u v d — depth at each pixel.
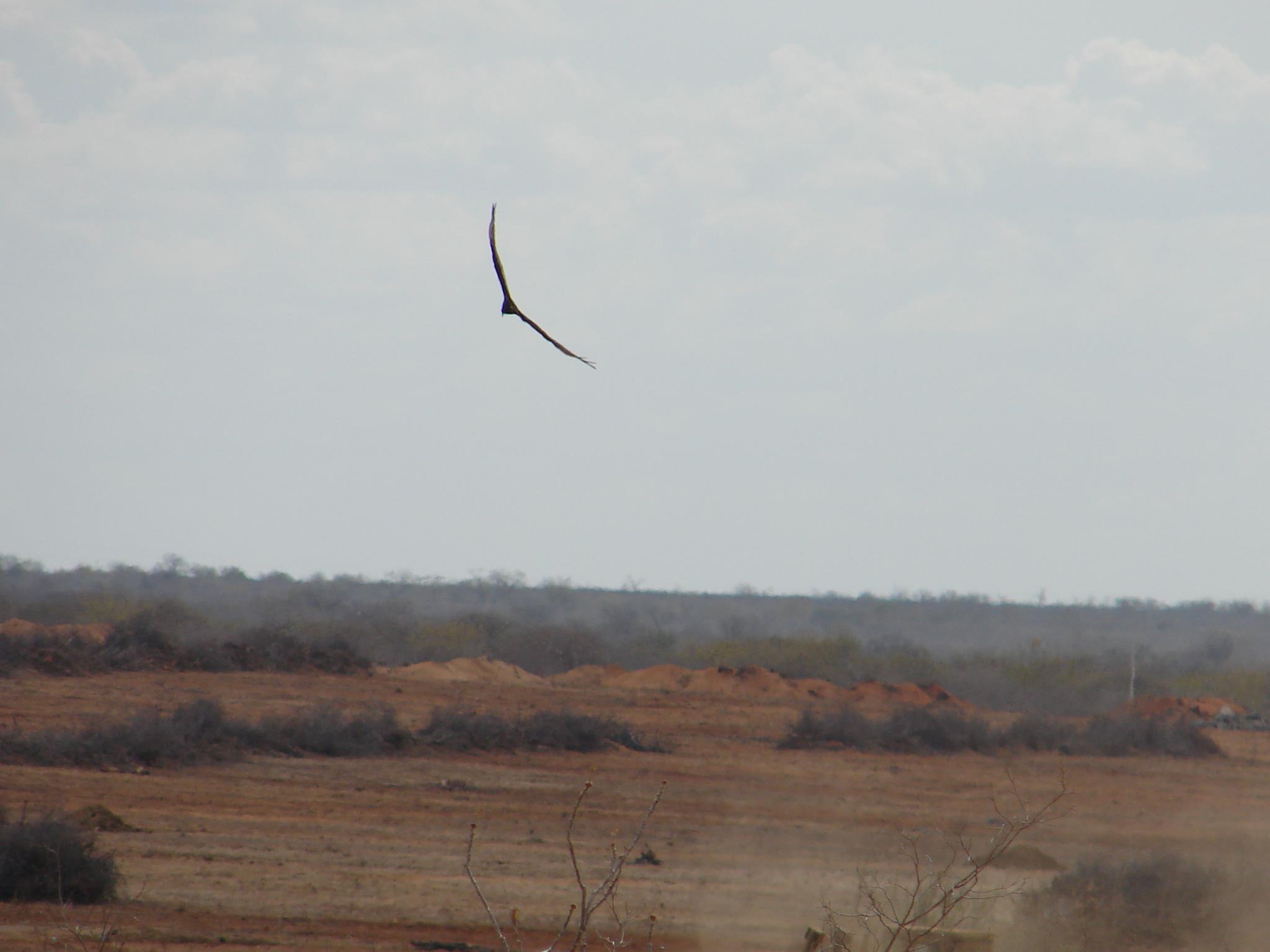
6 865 14.55
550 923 15.10
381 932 14.39
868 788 28.77
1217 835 23.61
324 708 30.83
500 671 51.81
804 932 14.49
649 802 25.14
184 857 17.62
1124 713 46.62
